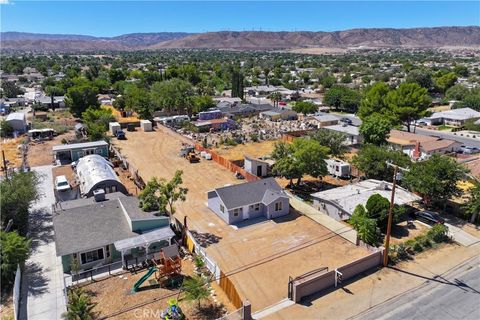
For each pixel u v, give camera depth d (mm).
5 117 89062
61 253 28422
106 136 70062
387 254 30359
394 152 48281
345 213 37688
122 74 161125
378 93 79125
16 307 24406
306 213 40156
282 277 29141
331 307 25578
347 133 69562
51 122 86250
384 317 24578
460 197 40406
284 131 77562
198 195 45656
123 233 31562
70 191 44812
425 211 39750
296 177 47188
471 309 25266
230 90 144500
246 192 39781
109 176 44156
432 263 30984
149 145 69875
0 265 26281
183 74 154375
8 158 59688
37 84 158375
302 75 183375
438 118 89250
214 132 80750
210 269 29516
